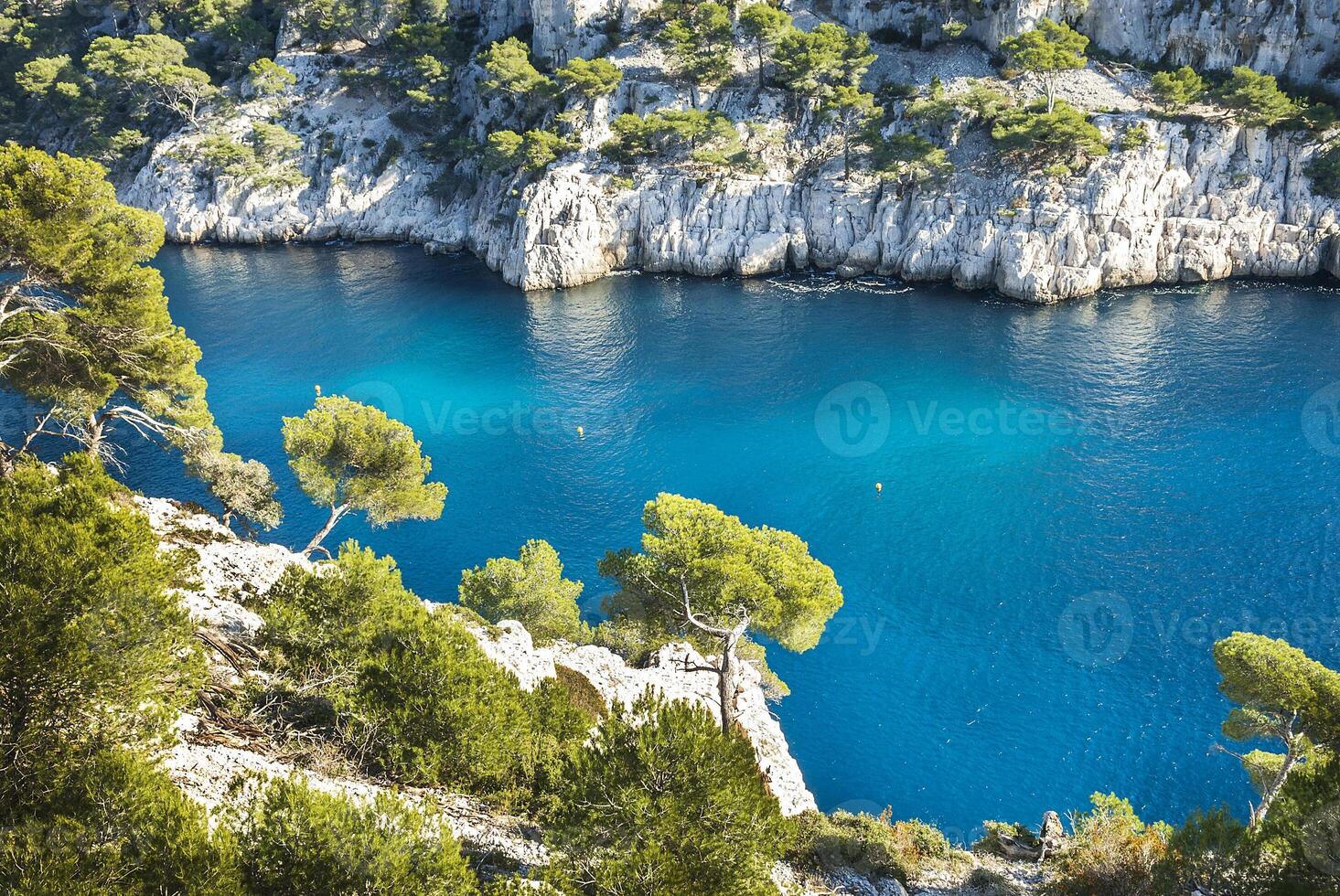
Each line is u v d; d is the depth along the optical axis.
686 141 140.62
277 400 98.12
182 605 30.12
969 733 54.12
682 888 18.89
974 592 66.38
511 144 137.12
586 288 134.25
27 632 18.09
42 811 16.41
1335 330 104.06
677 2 150.50
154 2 186.38
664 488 82.00
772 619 34.31
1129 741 52.94
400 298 130.75
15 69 179.50
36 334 37.81
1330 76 127.38
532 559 52.91
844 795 50.09
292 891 16.50
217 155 155.88
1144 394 93.38
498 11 167.88
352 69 167.38
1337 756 22.34
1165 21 135.25
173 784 17.64
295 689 27.36
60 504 23.08
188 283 137.75
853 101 132.25
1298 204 119.38
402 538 75.12
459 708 26.09
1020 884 31.30
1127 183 120.50
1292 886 20.94
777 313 120.81
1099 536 71.88
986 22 143.38
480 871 21.09
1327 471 78.12
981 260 123.88
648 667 43.56
